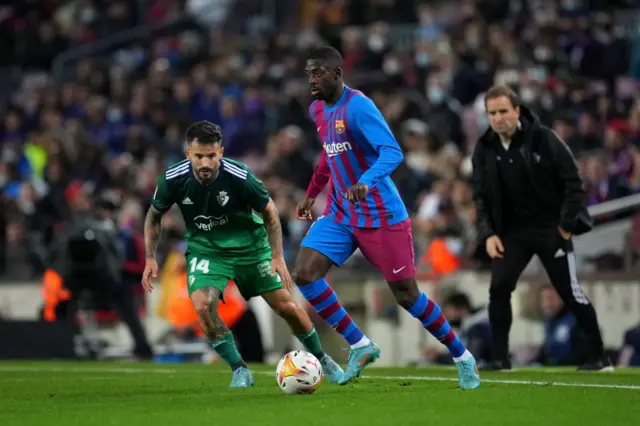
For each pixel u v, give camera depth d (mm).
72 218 58094
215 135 25609
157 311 50875
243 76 72062
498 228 32562
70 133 68000
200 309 26375
